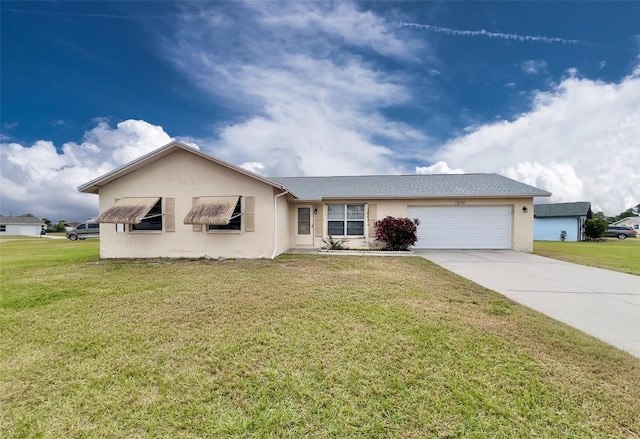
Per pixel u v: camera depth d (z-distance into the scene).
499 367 3.96
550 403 3.24
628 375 3.78
